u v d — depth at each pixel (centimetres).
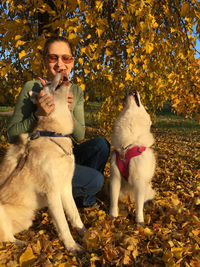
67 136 106
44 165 95
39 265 84
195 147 364
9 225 97
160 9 214
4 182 100
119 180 122
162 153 301
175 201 136
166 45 185
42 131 99
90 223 117
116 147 122
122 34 223
